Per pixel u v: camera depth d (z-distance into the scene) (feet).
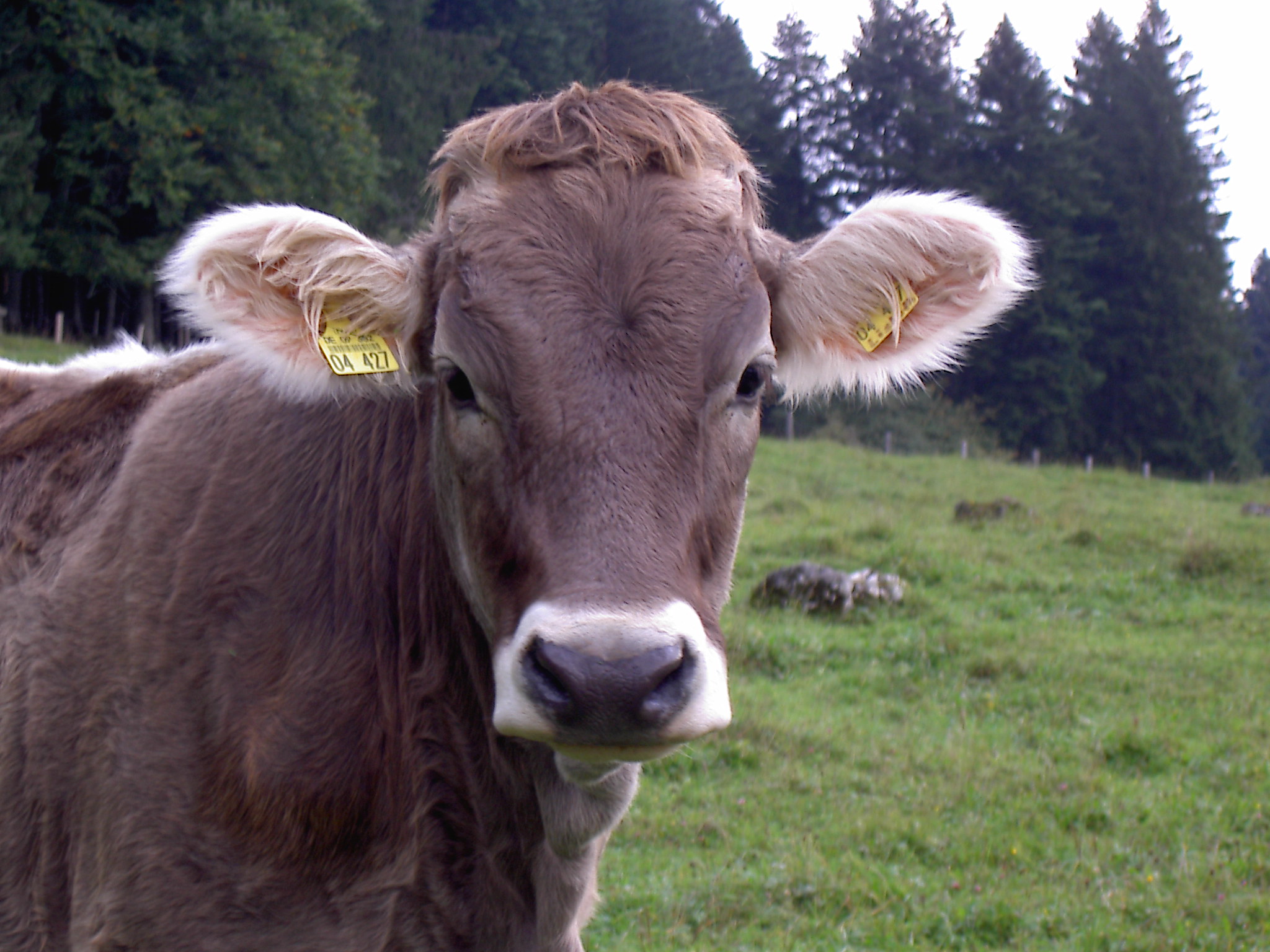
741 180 9.82
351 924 9.39
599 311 8.30
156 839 9.43
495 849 9.68
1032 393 170.81
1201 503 79.20
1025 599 41.57
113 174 100.42
